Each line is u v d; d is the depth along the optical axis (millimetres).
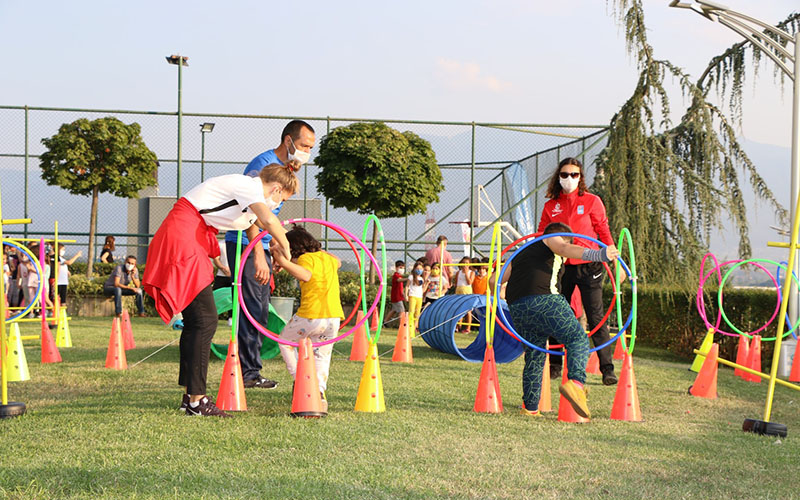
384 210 15234
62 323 8914
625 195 10547
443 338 8539
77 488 2908
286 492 2943
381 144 15016
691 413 5445
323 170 15352
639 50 10617
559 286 6906
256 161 5734
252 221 4695
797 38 8961
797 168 9070
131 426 4070
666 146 10734
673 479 3414
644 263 10539
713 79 11797
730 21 9383
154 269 4410
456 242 16750
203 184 4570
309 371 4625
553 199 7129
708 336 8086
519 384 6695
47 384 5773
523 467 3518
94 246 16531
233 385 4723
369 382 4934
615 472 3492
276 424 4270
